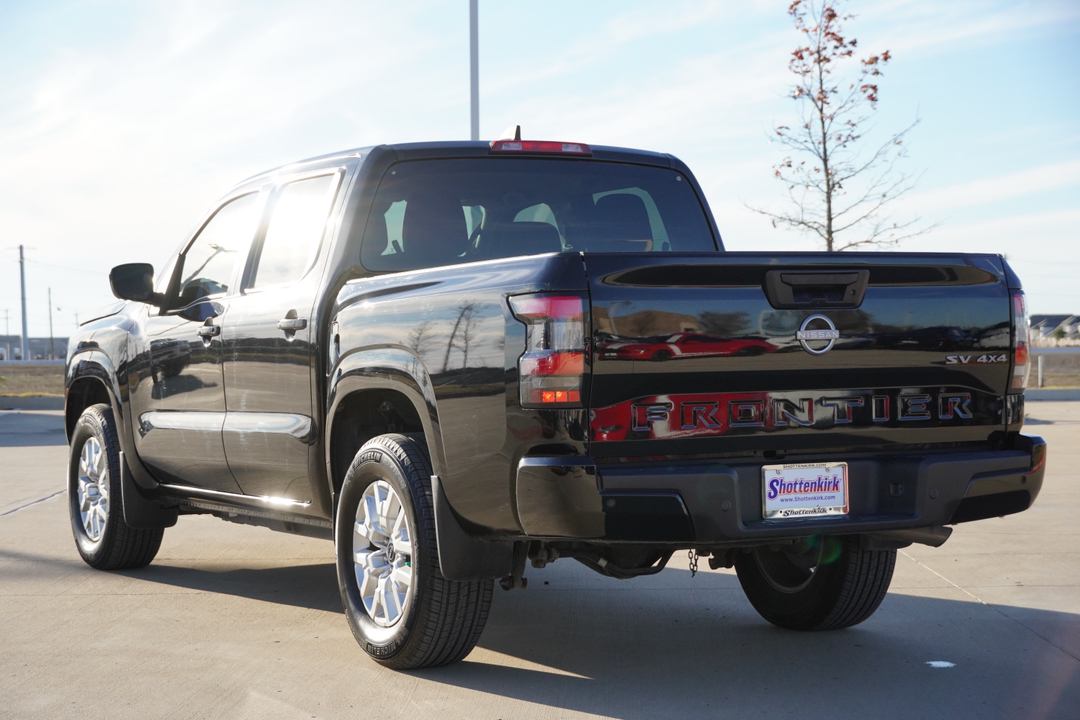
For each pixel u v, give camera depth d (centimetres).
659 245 532
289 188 527
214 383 535
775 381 369
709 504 354
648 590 580
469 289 381
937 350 389
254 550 701
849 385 380
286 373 482
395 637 413
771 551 495
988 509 396
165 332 575
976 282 399
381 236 477
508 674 420
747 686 404
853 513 379
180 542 730
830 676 416
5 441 1491
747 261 364
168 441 569
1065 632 481
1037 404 2175
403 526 415
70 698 391
